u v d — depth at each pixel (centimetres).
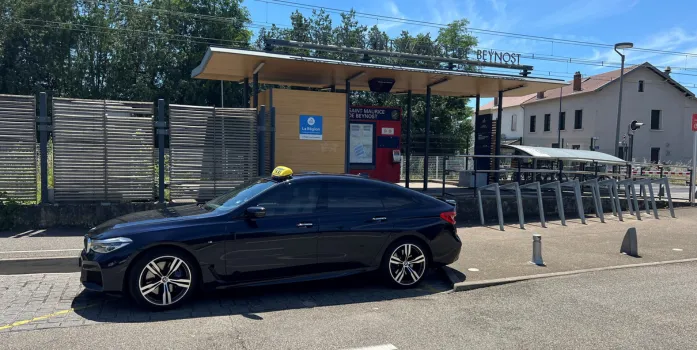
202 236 526
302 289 621
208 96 3881
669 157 4262
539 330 475
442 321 501
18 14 3525
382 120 1556
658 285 641
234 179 1041
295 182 595
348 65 1141
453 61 1262
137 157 977
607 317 514
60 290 584
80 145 941
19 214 916
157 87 3791
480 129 1583
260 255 551
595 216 1305
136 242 504
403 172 2170
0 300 545
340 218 592
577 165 1805
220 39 3828
